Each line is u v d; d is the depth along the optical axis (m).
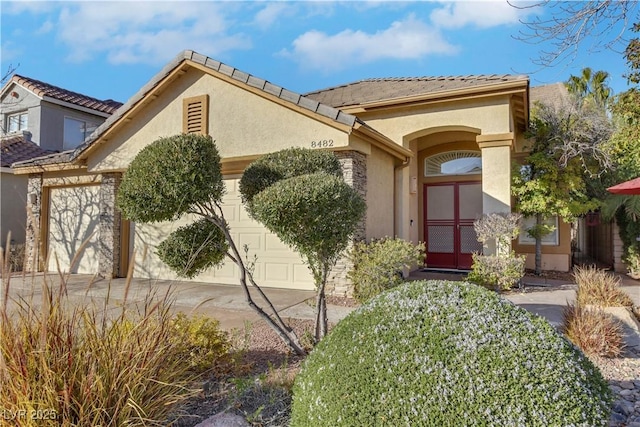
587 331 5.02
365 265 7.88
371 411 2.30
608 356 4.89
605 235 13.91
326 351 2.75
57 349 2.68
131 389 2.73
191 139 4.30
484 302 2.77
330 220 4.08
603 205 11.70
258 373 4.20
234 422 3.14
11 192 15.23
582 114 11.16
